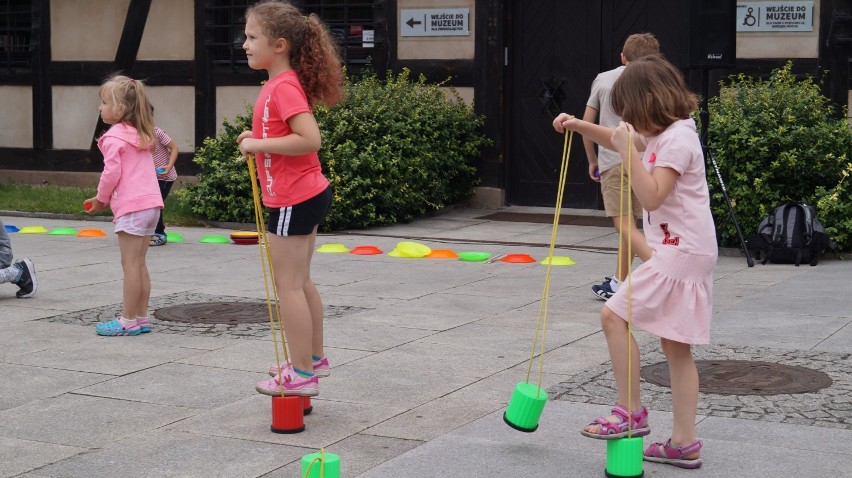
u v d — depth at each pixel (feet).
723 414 15.66
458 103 42.75
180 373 18.30
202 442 14.64
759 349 19.72
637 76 13.01
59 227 39.14
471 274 28.91
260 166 15.60
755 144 31.78
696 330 13.14
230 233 37.73
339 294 25.77
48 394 17.04
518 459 13.80
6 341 20.74
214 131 46.68
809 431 14.84
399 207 39.24
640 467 13.05
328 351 19.86
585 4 41.47
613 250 33.37
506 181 43.34
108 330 21.15
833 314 22.99
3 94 50.01
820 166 31.78
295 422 14.98
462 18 42.70
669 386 17.15
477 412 15.97
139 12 47.34
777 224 30.60
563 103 42.24
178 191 41.29
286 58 15.58
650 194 12.76
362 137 38.75
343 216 37.63
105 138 21.07
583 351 19.85
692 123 13.20
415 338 20.95
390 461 13.71
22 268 24.91
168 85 47.24
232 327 21.95
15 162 50.06
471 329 21.80
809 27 37.68
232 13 46.26
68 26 48.65
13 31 50.29
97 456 14.07
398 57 43.80
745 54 38.58
